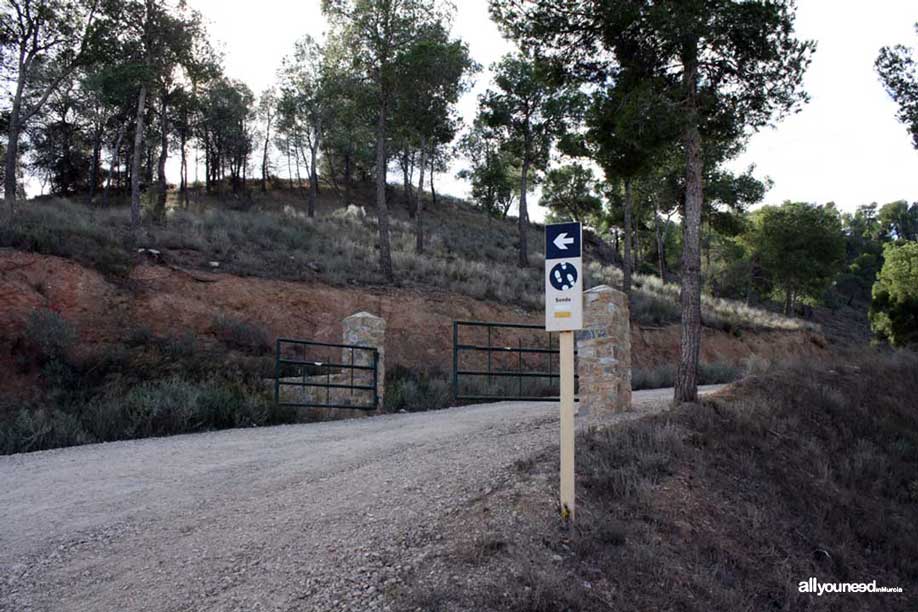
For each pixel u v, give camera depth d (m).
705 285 56.28
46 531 6.53
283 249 25.39
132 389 13.94
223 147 59.47
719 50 12.53
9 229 17.56
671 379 22.06
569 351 6.20
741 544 6.93
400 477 7.64
